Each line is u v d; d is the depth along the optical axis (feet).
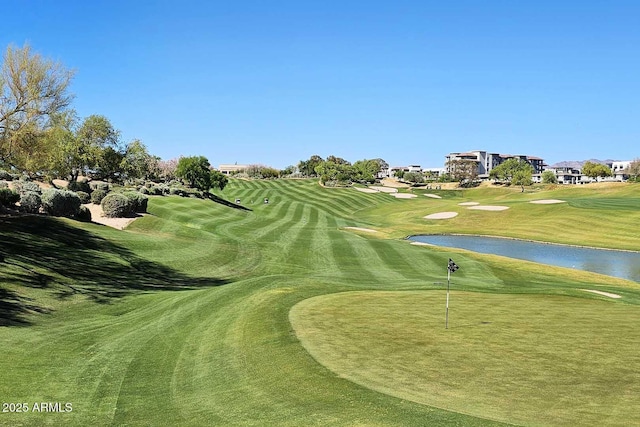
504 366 35.73
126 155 187.01
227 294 60.03
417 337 42.78
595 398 30.07
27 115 88.69
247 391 32.96
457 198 407.64
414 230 198.59
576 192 321.93
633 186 314.55
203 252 102.27
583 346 40.83
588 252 156.87
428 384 32.17
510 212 234.58
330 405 29.48
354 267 102.32
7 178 167.84
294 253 114.11
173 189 220.84
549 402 29.37
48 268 68.64
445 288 73.20
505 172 542.16
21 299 56.13
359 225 209.77
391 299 59.67
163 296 65.10
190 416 30.22
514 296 65.51
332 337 42.32
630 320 50.93
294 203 301.63
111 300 62.13
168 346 43.78
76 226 96.99
